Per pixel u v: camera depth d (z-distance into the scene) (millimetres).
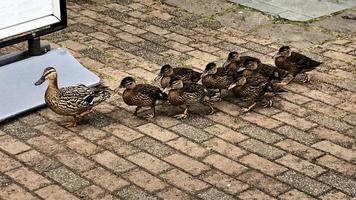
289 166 4348
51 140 4594
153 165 4348
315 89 5316
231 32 6352
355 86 5371
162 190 4105
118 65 5660
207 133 4703
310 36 6262
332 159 4430
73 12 6762
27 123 4789
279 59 5348
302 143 4602
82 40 6129
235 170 4305
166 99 4855
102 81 5359
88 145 4547
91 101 4707
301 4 6984
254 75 5074
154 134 4680
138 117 4887
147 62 5734
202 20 6613
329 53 5938
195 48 6023
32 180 4188
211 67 5055
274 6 6922
